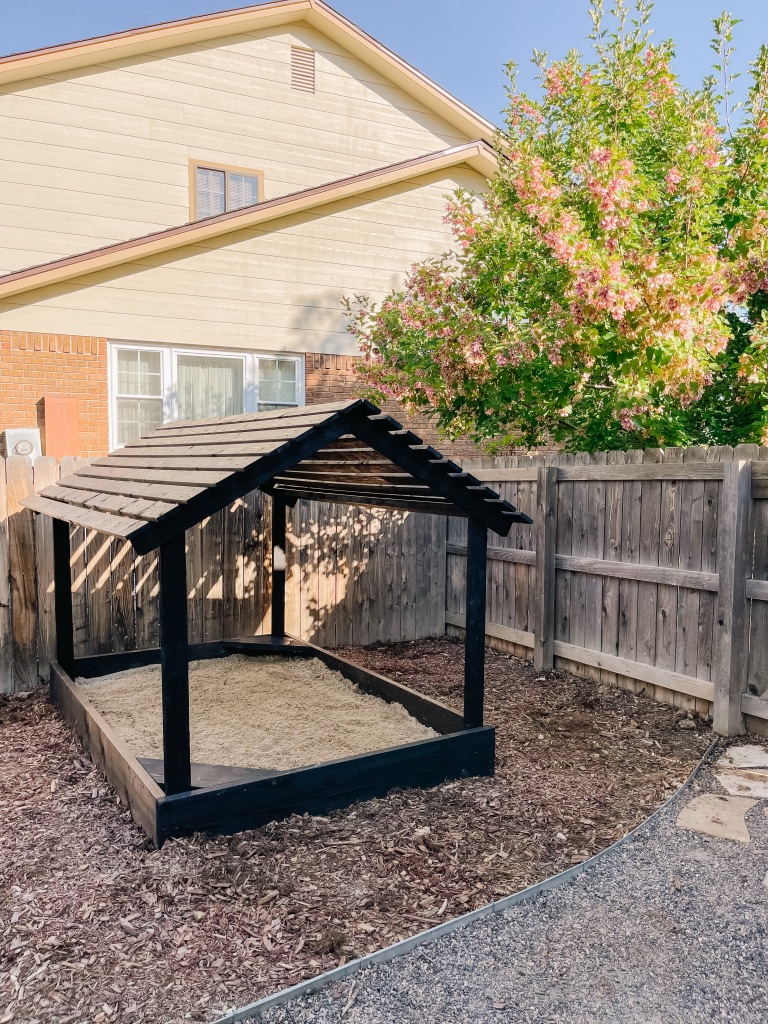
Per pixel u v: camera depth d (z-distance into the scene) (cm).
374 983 254
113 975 256
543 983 255
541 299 724
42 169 1089
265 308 1045
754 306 717
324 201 1055
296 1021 236
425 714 506
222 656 681
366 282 1116
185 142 1190
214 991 248
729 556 494
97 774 437
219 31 1199
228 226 991
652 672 567
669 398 684
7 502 608
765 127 644
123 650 657
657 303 567
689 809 389
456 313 759
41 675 627
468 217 757
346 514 767
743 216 663
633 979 258
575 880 321
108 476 518
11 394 905
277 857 336
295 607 744
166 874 319
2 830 366
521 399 731
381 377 830
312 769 379
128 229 1149
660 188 694
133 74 1146
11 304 899
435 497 457
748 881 320
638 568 577
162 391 992
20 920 289
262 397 1060
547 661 670
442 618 835
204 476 363
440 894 308
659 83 681
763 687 488
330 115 1316
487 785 420
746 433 705
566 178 717
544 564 667
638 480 583
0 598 605
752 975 260
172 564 344
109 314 949
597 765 454
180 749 350
